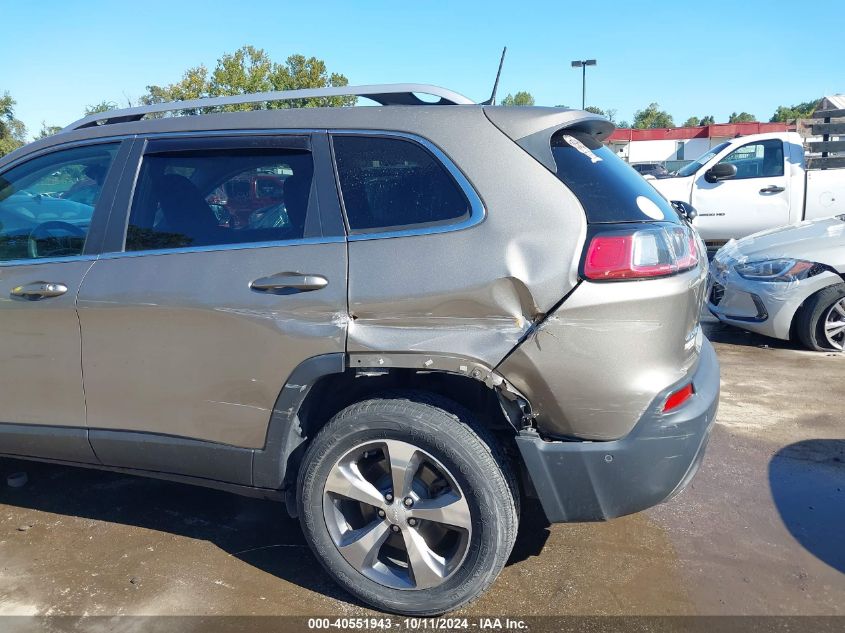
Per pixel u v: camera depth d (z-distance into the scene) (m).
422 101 2.83
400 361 2.45
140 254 2.80
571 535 3.21
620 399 2.36
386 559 2.71
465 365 2.40
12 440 3.05
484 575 2.49
